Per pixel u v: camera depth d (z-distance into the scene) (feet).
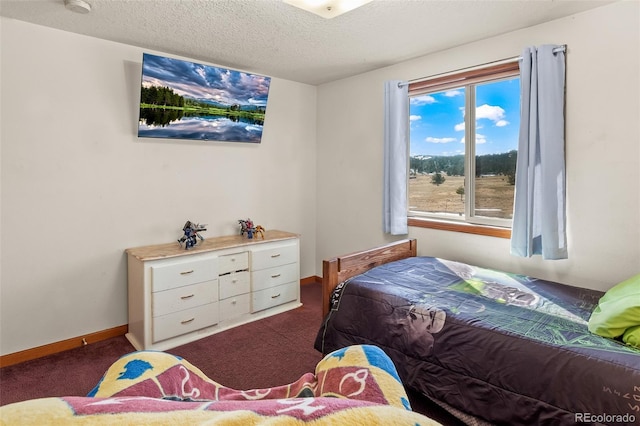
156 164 10.22
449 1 7.29
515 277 8.21
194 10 7.59
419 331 6.44
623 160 7.38
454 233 10.23
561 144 7.97
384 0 7.24
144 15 7.82
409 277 8.23
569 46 7.93
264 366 8.18
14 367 8.08
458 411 5.86
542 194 8.08
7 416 1.65
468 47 9.60
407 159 11.35
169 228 10.55
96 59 9.07
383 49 9.99
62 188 8.75
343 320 7.54
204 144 11.14
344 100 12.94
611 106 7.47
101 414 1.76
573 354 4.94
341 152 13.17
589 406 4.60
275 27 8.48
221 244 10.32
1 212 8.00
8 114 7.98
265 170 12.70
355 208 12.85
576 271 8.09
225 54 10.35
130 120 9.70
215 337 9.61
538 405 4.99
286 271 11.62
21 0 7.17
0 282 8.05
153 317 8.81
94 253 9.29
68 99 8.72
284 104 13.06
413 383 6.35
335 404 1.98
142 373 3.20
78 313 9.11
